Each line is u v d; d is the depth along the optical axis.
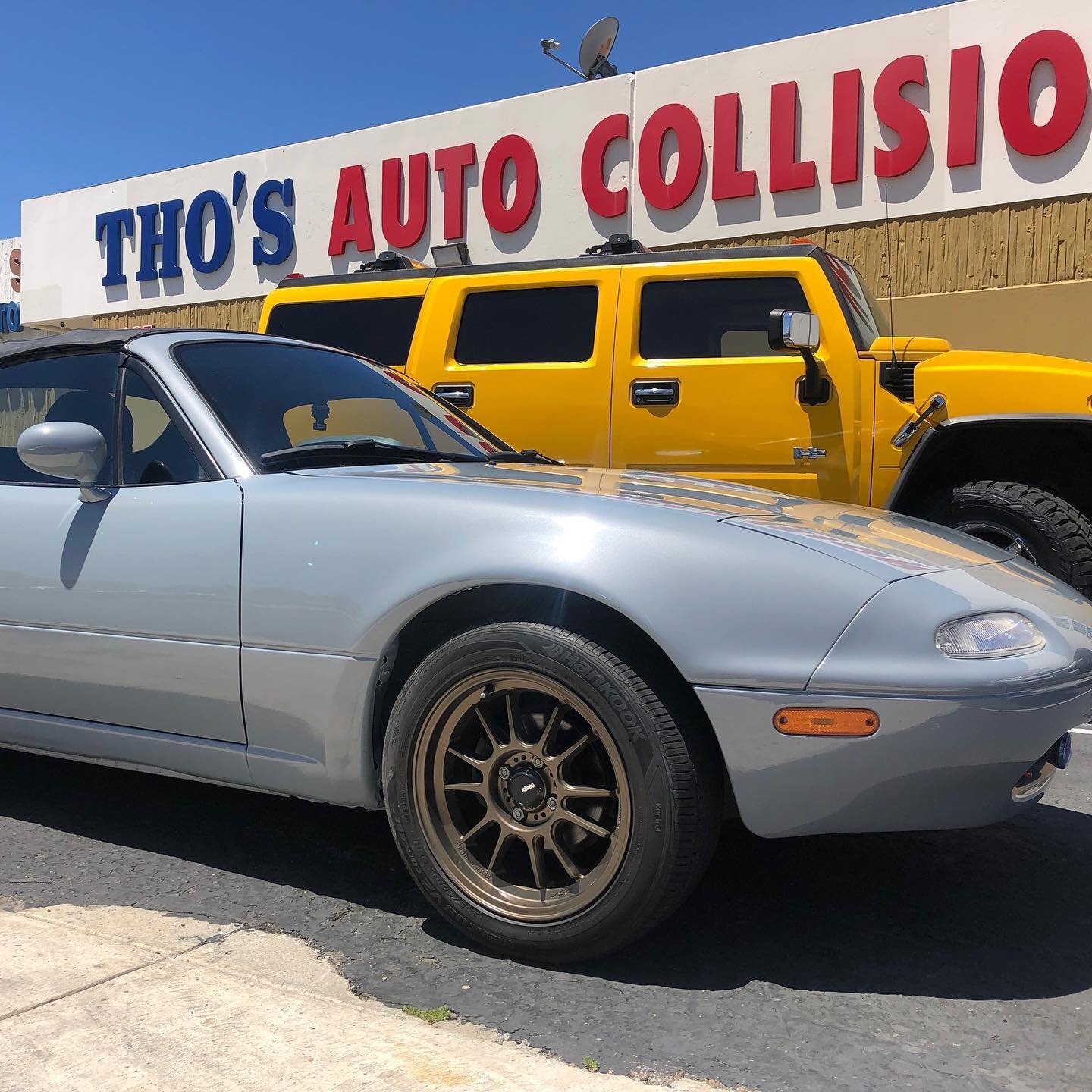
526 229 10.80
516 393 5.78
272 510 2.62
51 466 2.81
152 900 2.70
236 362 3.24
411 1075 1.91
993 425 4.93
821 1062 1.99
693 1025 2.11
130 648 2.77
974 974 2.34
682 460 5.45
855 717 2.09
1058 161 8.34
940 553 2.46
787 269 5.36
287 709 2.56
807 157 9.32
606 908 2.22
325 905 2.68
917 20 8.79
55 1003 2.14
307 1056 1.97
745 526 2.31
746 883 2.81
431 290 6.11
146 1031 2.04
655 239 10.10
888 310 9.11
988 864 2.96
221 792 3.58
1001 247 8.65
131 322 14.50
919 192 8.91
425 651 2.60
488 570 2.31
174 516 2.75
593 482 2.78
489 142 10.95
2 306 17.36
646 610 2.18
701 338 5.50
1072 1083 1.93
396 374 3.92
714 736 2.23
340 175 12.08
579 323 5.72
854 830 2.17
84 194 14.89
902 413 5.07
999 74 8.51
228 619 2.61
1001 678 2.08
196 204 13.49
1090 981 2.32
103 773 3.80
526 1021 2.12
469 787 2.43
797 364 5.24
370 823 3.29
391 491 2.54
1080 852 3.06
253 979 2.26
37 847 3.08
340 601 2.47
